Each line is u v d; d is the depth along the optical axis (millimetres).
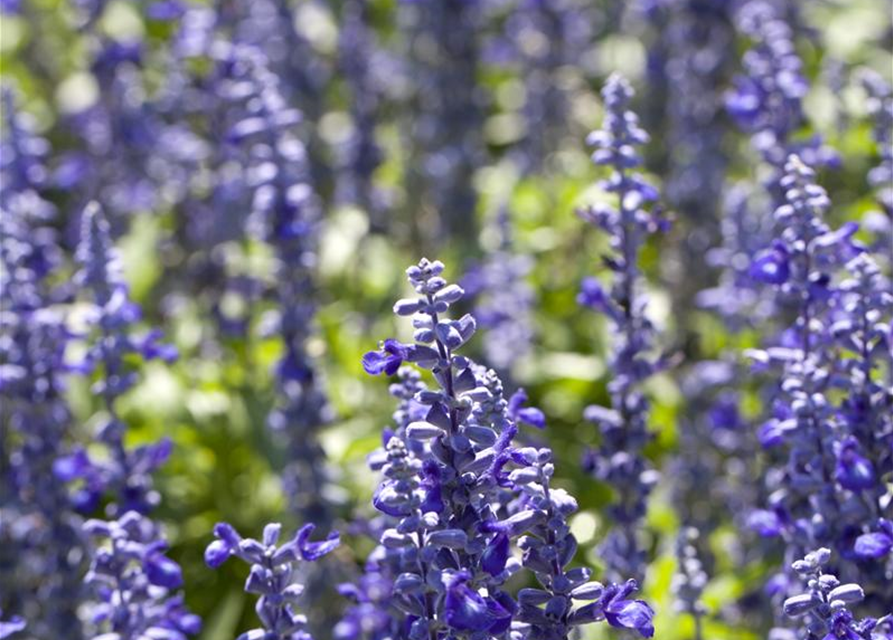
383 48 14250
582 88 13438
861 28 13922
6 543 7047
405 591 4156
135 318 6895
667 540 7523
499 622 4086
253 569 4516
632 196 6410
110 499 8828
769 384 7543
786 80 7875
